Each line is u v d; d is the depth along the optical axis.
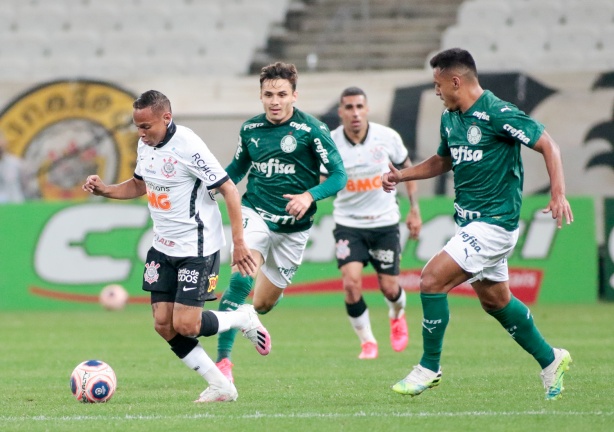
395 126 61.00
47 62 78.19
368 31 76.81
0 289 58.91
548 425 20.55
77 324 49.81
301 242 29.50
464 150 23.67
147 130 23.11
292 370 32.25
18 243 59.19
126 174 63.53
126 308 58.69
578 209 57.53
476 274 23.66
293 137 28.05
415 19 77.44
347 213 37.28
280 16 80.12
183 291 23.61
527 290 57.38
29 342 42.03
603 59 70.94
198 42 77.81
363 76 62.00
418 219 38.59
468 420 21.28
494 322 48.06
